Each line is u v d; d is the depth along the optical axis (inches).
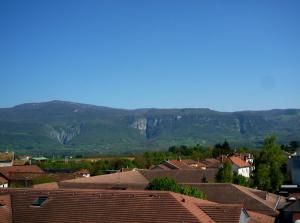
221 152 7101.4
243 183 3248.0
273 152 3459.6
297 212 1983.3
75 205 1342.3
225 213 1338.6
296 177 3929.6
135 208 1283.2
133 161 5728.3
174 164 4532.5
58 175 3902.6
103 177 2989.7
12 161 6013.8
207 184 2335.1
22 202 1412.4
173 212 1243.2
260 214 1884.8
